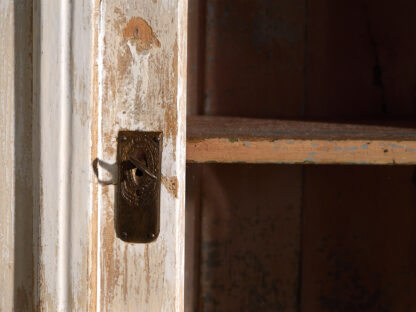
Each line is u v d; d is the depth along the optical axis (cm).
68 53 63
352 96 101
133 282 64
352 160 67
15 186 66
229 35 99
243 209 101
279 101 100
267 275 102
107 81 63
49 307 64
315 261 102
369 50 100
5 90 66
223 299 102
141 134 63
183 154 63
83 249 63
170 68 62
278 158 67
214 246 101
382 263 101
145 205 63
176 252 63
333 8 100
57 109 63
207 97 100
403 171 101
